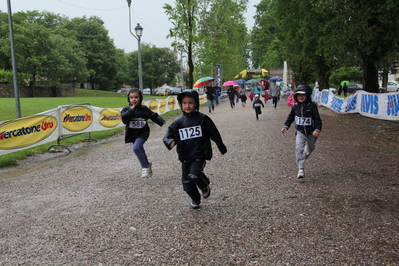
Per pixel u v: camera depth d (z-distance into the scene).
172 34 29.22
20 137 8.27
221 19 37.56
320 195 4.82
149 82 87.06
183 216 4.19
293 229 3.67
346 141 9.45
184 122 4.24
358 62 18.67
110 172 6.85
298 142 5.87
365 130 11.58
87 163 7.92
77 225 4.03
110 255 3.23
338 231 3.59
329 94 22.41
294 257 3.07
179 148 4.26
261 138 10.49
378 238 3.39
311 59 28.23
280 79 40.28
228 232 3.66
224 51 38.56
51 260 3.18
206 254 3.18
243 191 5.14
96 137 12.19
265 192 5.05
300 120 5.88
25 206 4.87
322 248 3.22
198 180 4.12
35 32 50.78
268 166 6.72
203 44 36.66
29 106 21.61
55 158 8.83
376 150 8.03
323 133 11.08
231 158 7.61
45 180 6.41
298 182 5.52
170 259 3.11
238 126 13.94
